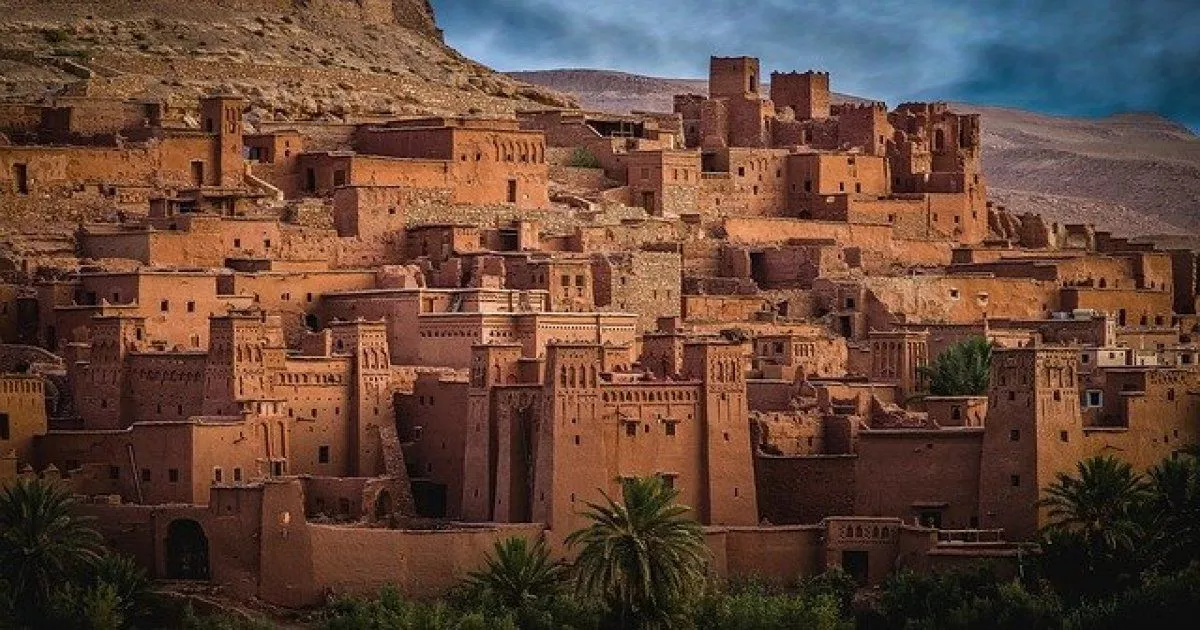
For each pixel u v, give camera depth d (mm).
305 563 175750
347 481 188625
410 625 167250
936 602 176250
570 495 184125
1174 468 182625
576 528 184000
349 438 196125
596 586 172375
